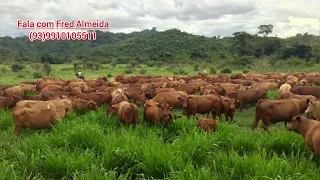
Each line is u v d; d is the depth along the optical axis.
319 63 65.31
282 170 6.21
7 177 6.13
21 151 7.91
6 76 48.81
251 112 17.20
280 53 74.25
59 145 8.20
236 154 6.84
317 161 7.36
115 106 12.15
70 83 23.77
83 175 6.31
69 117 11.39
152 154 6.88
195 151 7.45
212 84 21.58
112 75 50.88
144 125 11.15
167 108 10.97
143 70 54.47
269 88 22.30
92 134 8.44
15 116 10.14
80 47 136.88
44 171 7.11
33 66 57.94
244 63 65.06
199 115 16.34
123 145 7.68
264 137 8.90
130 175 6.91
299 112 11.66
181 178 5.78
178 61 71.25
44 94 17.23
